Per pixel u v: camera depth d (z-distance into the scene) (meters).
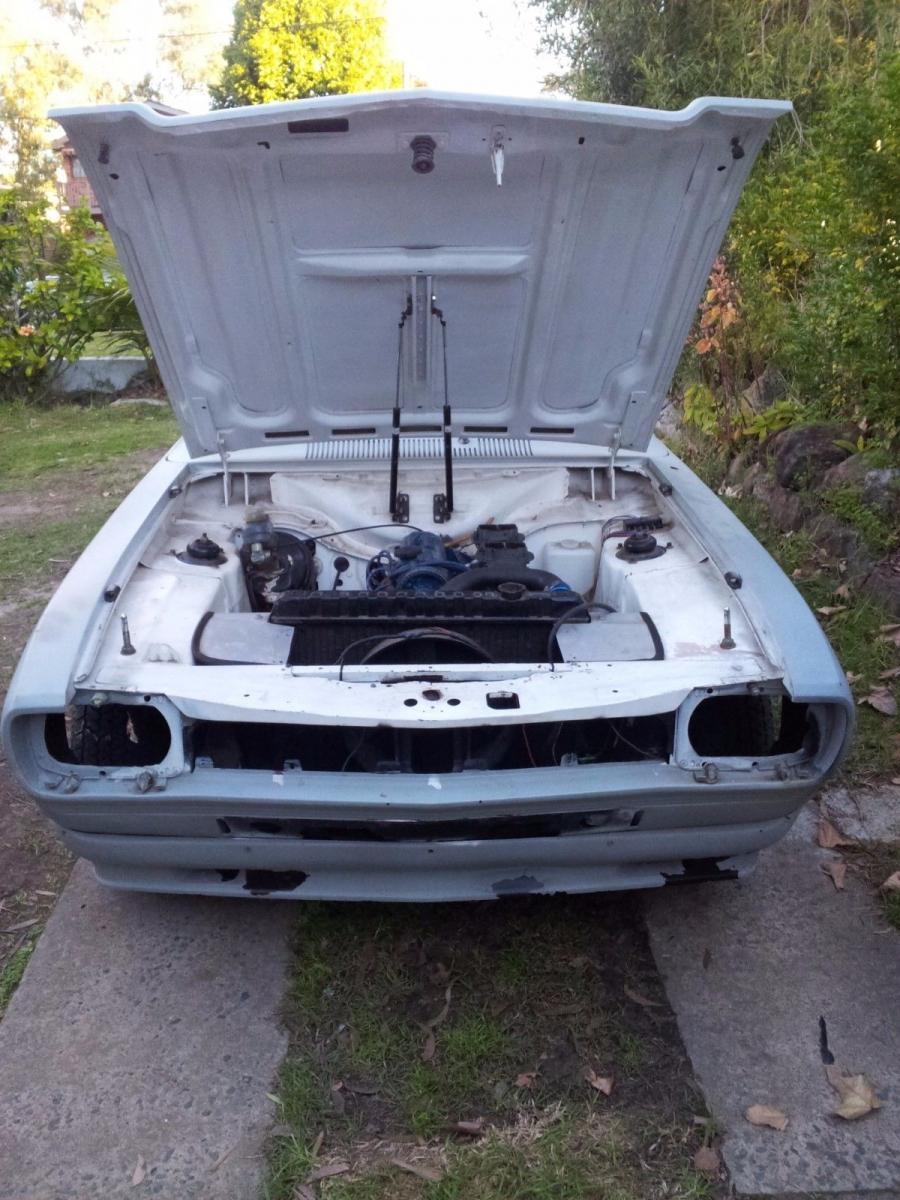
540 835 2.26
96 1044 2.34
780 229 5.68
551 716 2.09
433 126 2.38
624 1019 2.39
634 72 7.91
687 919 2.70
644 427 3.35
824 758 2.21
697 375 6.56
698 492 3.22
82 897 2.83
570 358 3.15
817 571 4.45
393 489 3.42
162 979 2.53
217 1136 2.11
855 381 4.86
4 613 4.86
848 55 6.64
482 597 2.59
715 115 2.40
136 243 2.72
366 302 2.93
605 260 2.85
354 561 3.40
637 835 2.27
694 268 2.87
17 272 10.38
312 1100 2.18
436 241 2.78
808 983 2.48
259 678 2.21
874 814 3.09
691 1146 2.07
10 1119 2.15
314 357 3.09
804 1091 2.19
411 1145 2.08
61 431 9.25
